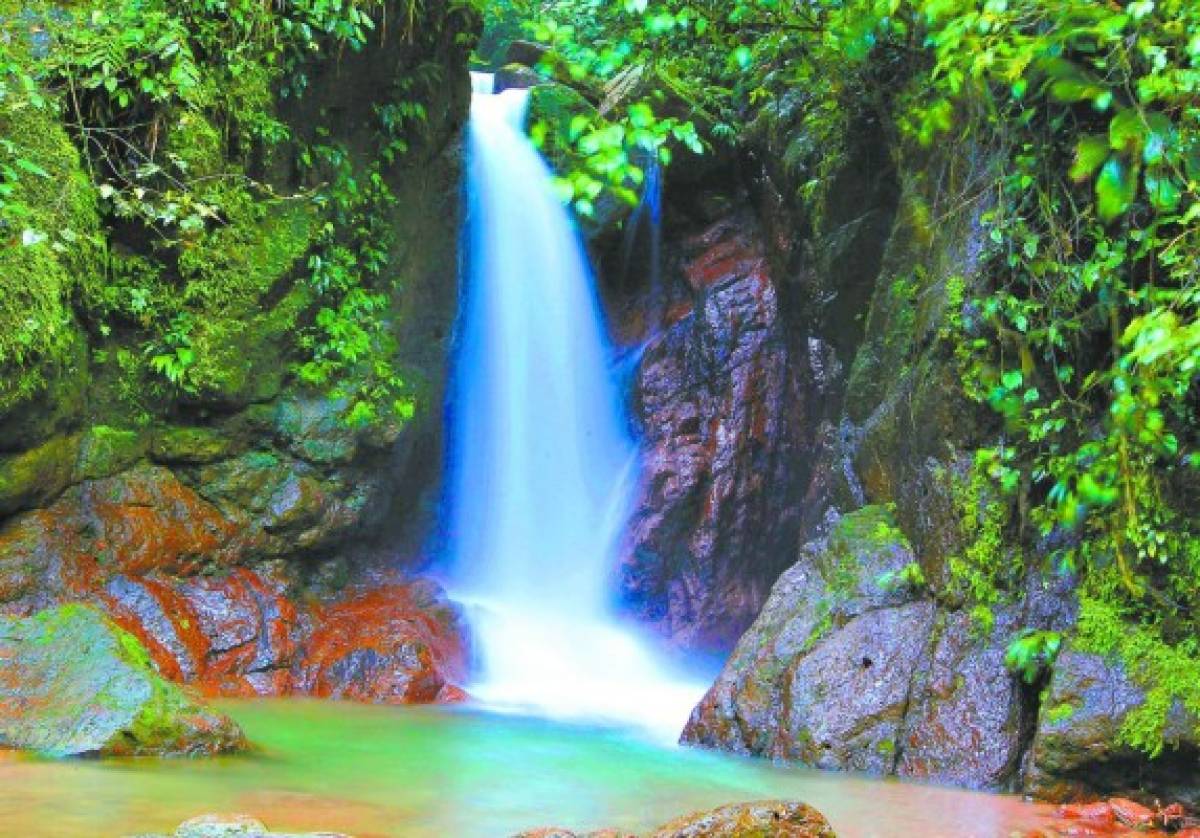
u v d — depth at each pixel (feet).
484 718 24.93
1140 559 18.17
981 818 16.76
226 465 28.32
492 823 15.42
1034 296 20.72
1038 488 20.42
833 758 20.07
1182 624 18.15
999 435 21.09
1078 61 19.20
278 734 21.29
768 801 13.96
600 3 28.73
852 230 30.89
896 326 25.29
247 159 28.25
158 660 24.47
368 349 30.35
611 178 21.47
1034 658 19.12
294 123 29.19
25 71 24.11
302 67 28.99
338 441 29.66
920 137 22.79
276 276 28.50
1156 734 17.43
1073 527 19.58
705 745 22.09
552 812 16.26
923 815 16.89
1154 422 17.38
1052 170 20.30
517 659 31.42
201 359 27.32
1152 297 17.95
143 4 25.64
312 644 27.32
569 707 27.63
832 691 20.72
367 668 26.78
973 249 21.86
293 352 29.50
